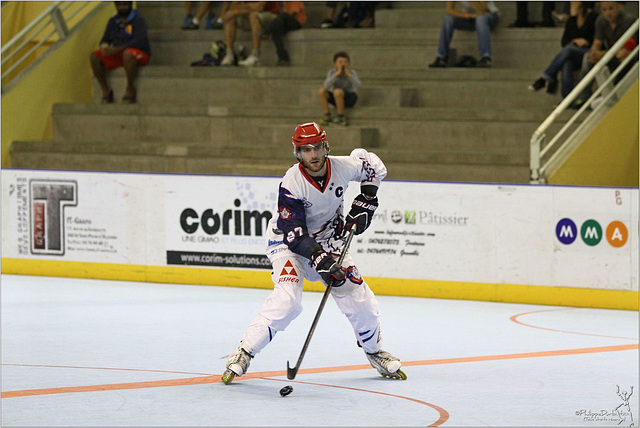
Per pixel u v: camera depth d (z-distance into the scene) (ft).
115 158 101.35
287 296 44.29
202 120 104.27
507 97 100.32
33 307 69.92
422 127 96.99
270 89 107.04
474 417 38.65
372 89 102.47
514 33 105.91
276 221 44.91
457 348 55.21
